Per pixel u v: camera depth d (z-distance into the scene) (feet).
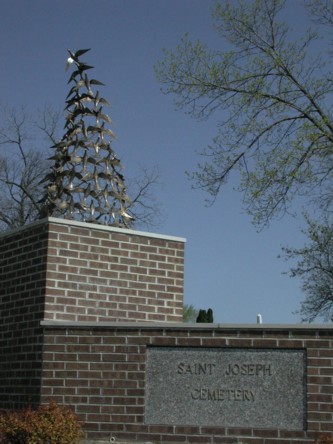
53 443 47.60
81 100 64.59
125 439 50.78
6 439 48.06
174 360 51.13
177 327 51.31
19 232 58.59
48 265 55.42
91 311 56.70
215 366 50.49
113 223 63.41
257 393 49.65
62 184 63.26
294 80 97.25
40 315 54.90
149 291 59.62
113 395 51.62
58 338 53.36
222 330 50.65
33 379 54.24
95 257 57.52
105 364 52.13
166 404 50.75
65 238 56.49
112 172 64.49
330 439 45.34
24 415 50.08
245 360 50.16
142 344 51.67
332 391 48.60
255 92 95.04
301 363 49.42
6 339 57.82
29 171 151.02
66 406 52.19
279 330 49.90
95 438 51.21
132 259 59.21
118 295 58.08
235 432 49.37
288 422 48.93
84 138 63.72
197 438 49.78
